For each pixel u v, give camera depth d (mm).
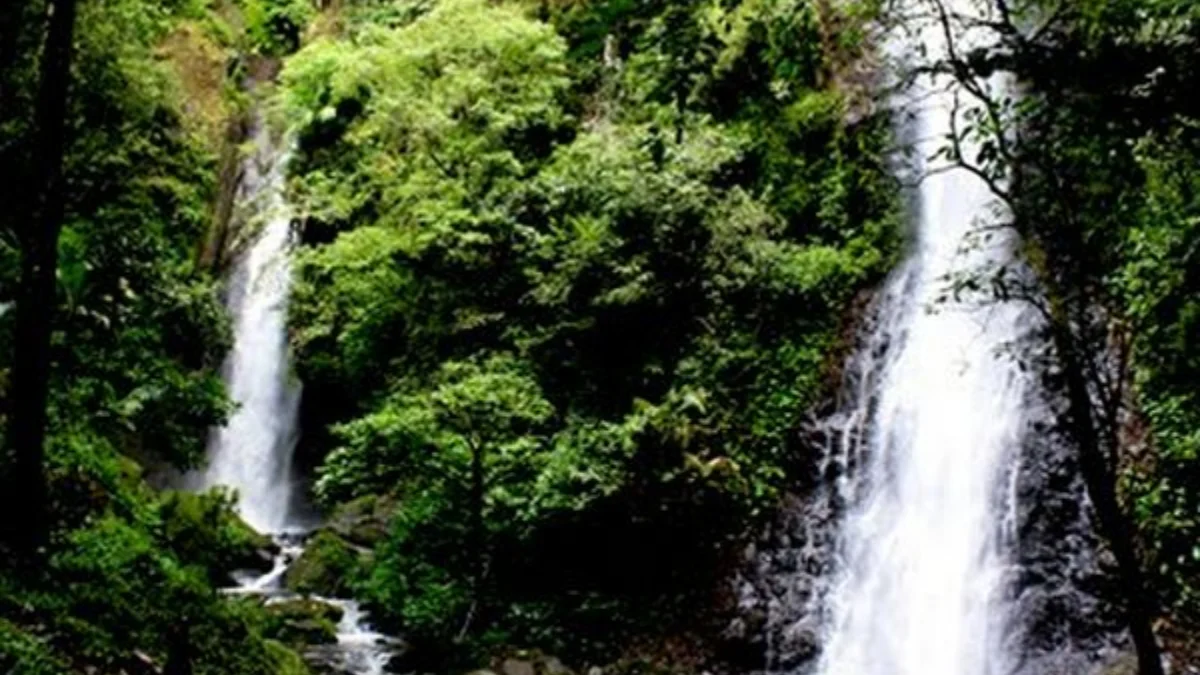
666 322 16719
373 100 20047
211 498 16438
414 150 19250
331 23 25734
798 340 16391
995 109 7852
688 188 16516
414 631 14609
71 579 8773
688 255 16500
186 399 15820
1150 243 11523
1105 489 7898
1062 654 12477
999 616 13195
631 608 14727
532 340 16938
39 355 8734
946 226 16188
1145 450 12453
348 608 15578
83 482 10828
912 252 16422
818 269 16750
